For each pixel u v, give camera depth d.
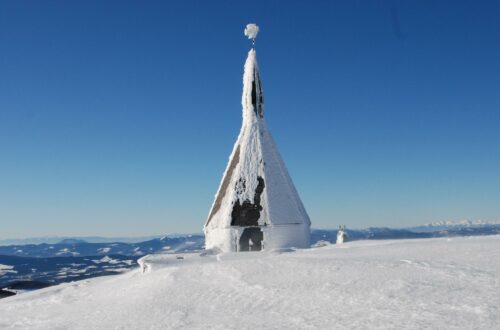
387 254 19.11
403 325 9.74
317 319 11.12
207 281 17.28
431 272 14.02
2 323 17.61
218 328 11.64
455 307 10.48
